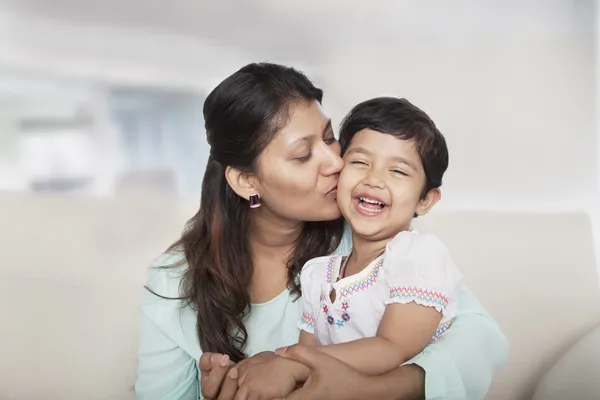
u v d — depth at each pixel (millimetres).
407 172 1168
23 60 2152
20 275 1669
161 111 2199
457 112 2150
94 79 2180
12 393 1598
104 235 1719
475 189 2137
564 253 1664
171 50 2197
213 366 1053
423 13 2145
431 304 1081
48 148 2176
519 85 2119
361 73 2186
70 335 1623
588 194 2098
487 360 1135
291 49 2211
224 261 1308
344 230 1393
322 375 953
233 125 1185
